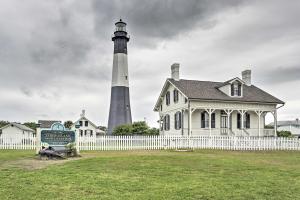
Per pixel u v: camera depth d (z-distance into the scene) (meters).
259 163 14.33
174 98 35.62
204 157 16.09
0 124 75.44
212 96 32.69
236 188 8.59
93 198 7.36
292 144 26.75
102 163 13.22
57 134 17.89
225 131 33.81
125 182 9.21
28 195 7.55
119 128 39.53
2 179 9.52
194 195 7.75
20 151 21.30
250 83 38.25
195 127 33.34
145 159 14.66
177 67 35.94
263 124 35.38
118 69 49.44
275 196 7.80
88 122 64.38
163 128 38.91
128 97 49.56
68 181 9.27
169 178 9.98
